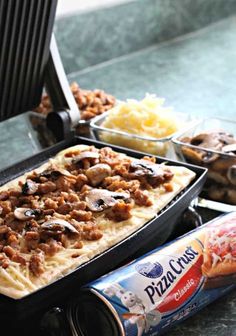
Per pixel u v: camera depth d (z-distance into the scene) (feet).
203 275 2.34
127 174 2.68
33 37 2.94
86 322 2.18
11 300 2.10
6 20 2.77
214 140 2.98
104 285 2.16
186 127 3.11
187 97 4.33
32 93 3.14
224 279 2.40
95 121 3.19
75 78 4.55
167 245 2.38
